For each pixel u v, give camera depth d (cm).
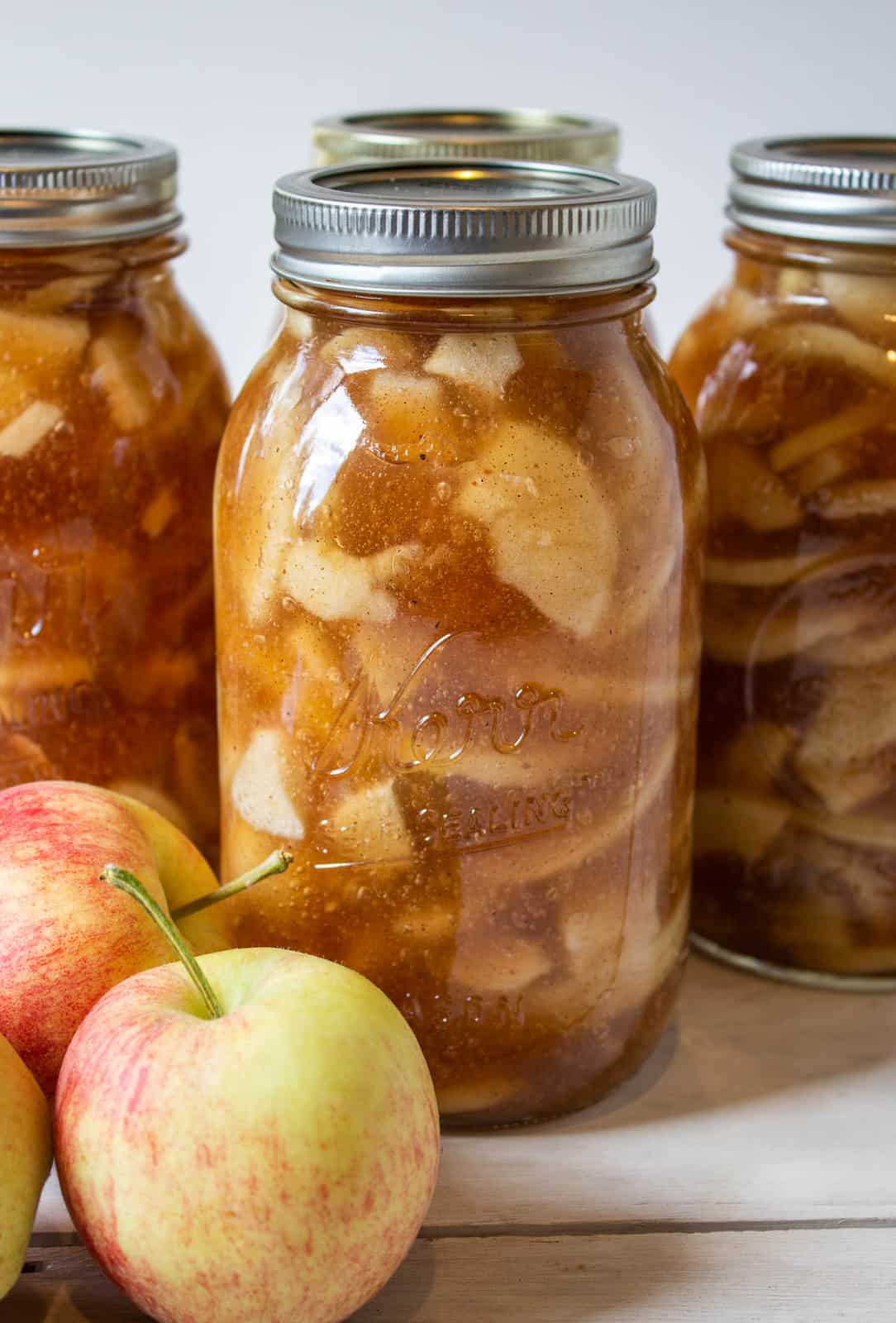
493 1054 54
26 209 55
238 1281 47
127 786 60
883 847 58
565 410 51
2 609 58
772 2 79
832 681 57
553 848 53
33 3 79
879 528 56
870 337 56
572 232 50
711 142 82
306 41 81
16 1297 50
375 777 52
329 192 51
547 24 80
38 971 51
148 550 58
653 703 53
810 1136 55
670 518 52
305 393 52
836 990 60
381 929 53
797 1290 51
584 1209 53
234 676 54
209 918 55
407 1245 49
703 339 59
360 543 51
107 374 57
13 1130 48
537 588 51
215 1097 47
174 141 83
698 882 61
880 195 55
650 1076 57
